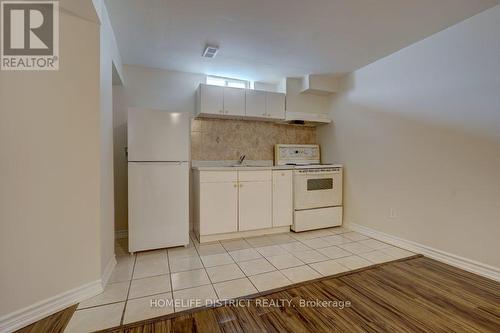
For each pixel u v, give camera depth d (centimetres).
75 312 149
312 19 205
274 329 136
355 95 324
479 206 199
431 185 234
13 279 136
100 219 170
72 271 158
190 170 327
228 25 215
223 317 146
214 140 338
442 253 226
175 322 141
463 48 207
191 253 247
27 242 141
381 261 227
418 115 245
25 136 141
